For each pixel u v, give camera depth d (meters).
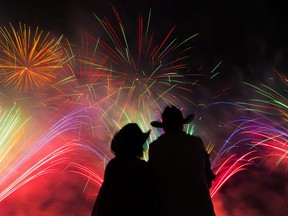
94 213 3.14
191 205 3.11
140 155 3.28
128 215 2.99
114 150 3.27
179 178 3.20
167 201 3.14
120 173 3.11
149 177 3.13
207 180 3.46
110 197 3.07
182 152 3.31
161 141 3.40
